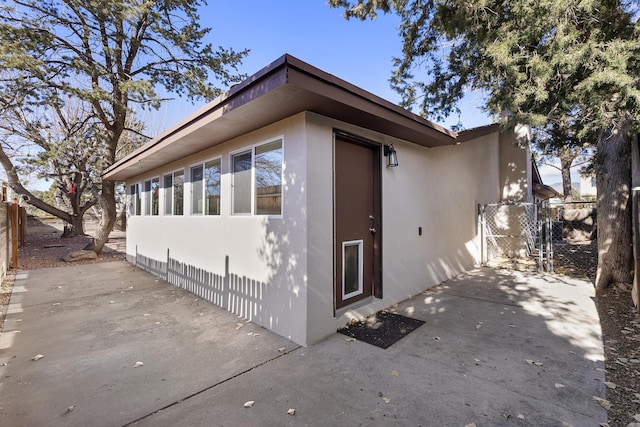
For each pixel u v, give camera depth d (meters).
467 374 2.65
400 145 4.84
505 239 8.71
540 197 15.44
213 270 4.99
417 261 5.23
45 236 16.70
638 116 3.50
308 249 3.32
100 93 8.80
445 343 3.28
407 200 5.01
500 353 3.02
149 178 7.76
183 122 4.20
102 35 9.48
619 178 4.94
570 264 7.40
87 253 9.80
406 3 6.28
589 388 2.40
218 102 3.39
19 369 2.82
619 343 3.17
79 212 15.83
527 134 8.53
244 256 4.27
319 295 3.45
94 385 2.55
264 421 2.10
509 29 4.41
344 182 4.01
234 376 2.68
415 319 4.00
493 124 6.28
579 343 3.21
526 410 2.16
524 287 5.51
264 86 2.74
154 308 4.71
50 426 2.06
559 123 5.38
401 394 2.38
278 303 3.65
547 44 4.01
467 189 7.16
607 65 3.45
